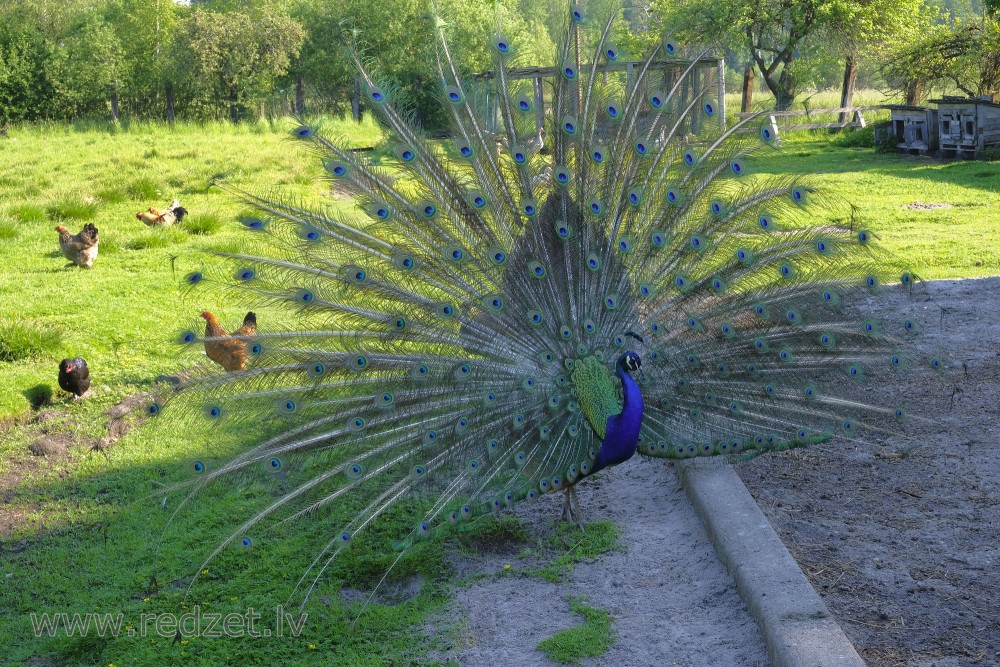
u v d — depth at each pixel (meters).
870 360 6.26
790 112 33.22
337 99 46.94
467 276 5.79
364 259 5.75
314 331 5.71
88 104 46.56
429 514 5.41
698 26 31.05
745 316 6.10
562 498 6.57
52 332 10.13
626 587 5.35
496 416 5.63
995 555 5.34
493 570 5.66
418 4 39.22
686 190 5.97
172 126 38.53
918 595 4.95
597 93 5.90
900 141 26.34
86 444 7.79
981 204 16.66
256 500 6.70
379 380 5.65
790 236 6.27
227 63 44.91
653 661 4.62
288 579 5.66
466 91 5.92
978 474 6.41
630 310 5.91
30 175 22.52
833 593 4.99
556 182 5.74
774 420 6.05
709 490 6.06
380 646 4.93
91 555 6.01
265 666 4.81
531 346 5.70
